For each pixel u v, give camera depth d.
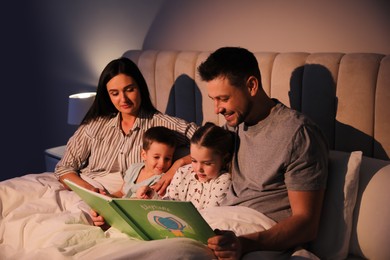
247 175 1.60
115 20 2.93
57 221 1.69
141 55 2.61
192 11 2.54
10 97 3.18
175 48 2.68
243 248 1.35
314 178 1.45
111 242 1.51
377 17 1.87
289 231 1.40
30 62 3.20
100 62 3.05
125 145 2.11
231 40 2.39
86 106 2.74
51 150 2.86
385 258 1.44
